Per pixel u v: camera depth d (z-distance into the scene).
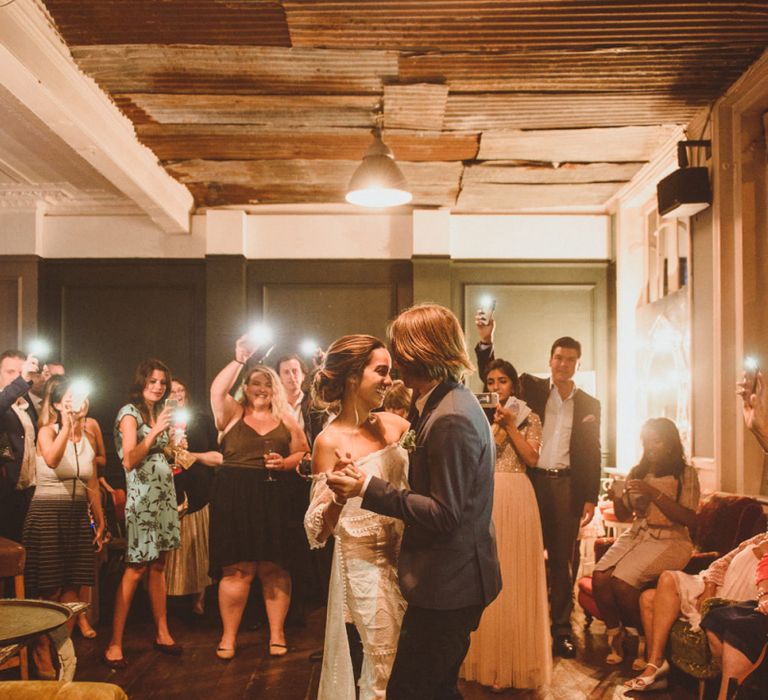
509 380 3.96
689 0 3.29
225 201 6.41
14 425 4.35
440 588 1.95
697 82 4.13
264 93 4.22
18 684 1.85
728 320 4.30
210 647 4.31
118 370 6.64
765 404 3.05
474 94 4.25
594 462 4.32
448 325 2.12
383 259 6.68
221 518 4.11
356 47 3.69
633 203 6.23
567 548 4.25
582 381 5.88
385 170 4.33
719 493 4.10
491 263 6.67
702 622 3.05
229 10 3.33
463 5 3.31
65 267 6.67
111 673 3.84
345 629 2.28
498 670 3.57
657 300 5.77
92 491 4.23
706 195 4.39
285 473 4.15
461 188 6.02
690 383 4.77
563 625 4.21
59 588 3.99
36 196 6.37
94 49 3.68
